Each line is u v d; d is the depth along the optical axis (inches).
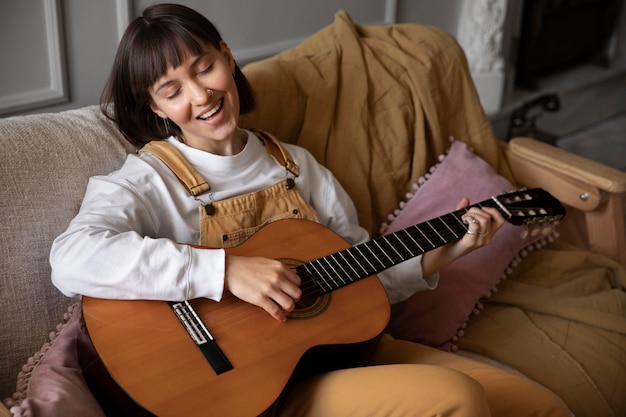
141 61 47.7
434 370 42.4
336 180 59.6
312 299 47.4
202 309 45.2
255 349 42.9
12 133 48.9
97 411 40.6
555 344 58.6
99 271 43.3
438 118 68.6
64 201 49.4
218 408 39.0
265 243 51.3
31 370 45.6
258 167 54.2
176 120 49.4
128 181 48.5
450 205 64.5
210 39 48.6
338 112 64.5
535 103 116.5
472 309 61.1
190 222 50.8
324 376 44.9
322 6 96.2
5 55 68.6
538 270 66.4
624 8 142.8
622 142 140.3
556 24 133.4
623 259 67.3
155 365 40.7
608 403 56.3
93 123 53.1
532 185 70.5
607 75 144.4
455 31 121.2
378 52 68.4
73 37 72.5
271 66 63.1
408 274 53.6
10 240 46.7
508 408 47.7
